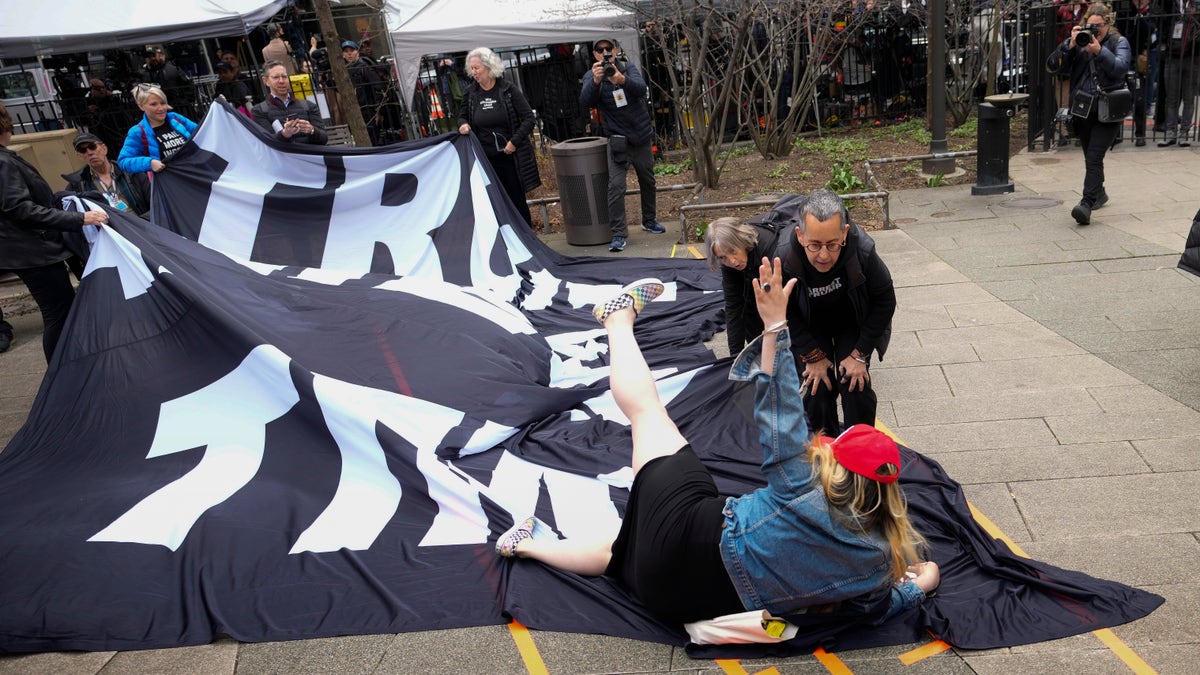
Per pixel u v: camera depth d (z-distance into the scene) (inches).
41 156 393.7
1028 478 158.7
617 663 120.1
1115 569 130.9
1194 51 399.9
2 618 136.4
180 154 260.8
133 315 191.8
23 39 351.9
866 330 148.4
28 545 152.7
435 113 533.3
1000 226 320.8
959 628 120.2
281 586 141.3
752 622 116.8
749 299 160.1
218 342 185.0
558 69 549.6
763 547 111.9
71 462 176.9
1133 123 433.7
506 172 352.2
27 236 232.8
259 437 176.9
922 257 295.7
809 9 455.2
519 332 219.9
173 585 142.8
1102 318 227.5
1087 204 306.2
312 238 273.6
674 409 195.2
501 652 123.9
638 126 337.1
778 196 362.3
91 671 126.3
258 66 523.8
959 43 565.3
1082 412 180.2
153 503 163.0
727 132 575.5
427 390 187.9
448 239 283.0
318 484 167.6
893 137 529.0
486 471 171.9
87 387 186.7
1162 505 145.4
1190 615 118.6
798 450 111.0
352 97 325.7
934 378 204.8
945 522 143.7
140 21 374.6
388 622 131.6
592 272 304.7
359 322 201.5
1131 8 440.5
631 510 128.5
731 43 471.5
